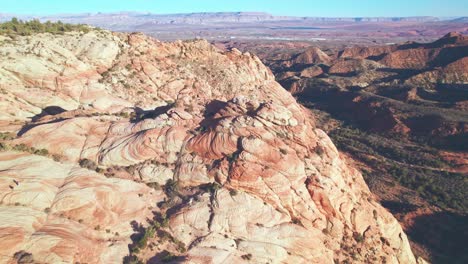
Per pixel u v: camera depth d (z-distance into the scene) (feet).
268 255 136.56
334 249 152.76
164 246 136.87
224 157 162.09
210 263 128.98
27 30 273.75
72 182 152.76
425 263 184.75
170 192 158.61
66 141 172.86
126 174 165.68
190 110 195.31
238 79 336.29
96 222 140.56
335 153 180.96
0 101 219.41
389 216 175.94
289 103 348.38
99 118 194.90
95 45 283.18
